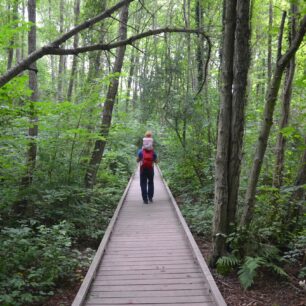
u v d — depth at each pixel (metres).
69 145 8.77
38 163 8.47
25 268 5.33
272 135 9.46
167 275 5.30
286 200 6.30
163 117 11.99
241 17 5.45
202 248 7.10
